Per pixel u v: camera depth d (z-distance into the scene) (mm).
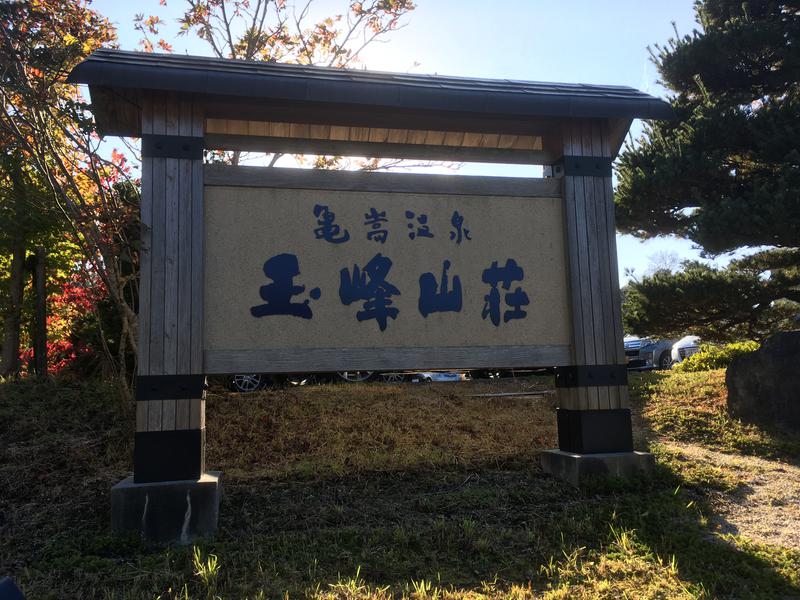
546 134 7047
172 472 5316
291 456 7180
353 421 8266
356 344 6012
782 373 7910
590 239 6629
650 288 10102
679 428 8289
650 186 9875
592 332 6512
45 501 5715
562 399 6707
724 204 8945
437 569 4582
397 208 6305
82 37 8430
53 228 9383
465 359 6258
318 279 6008
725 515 5633
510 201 6598
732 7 11203
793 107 9359
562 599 4172
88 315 9438
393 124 6695
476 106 6105
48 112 6762
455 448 7516
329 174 6148
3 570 4512
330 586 4250
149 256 5566
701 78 10578
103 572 4449
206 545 4855
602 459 6246
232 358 5703
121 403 7816
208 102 5941
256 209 5945
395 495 6105
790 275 10156
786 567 4645
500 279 6457
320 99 5707
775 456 7305
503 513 5625
